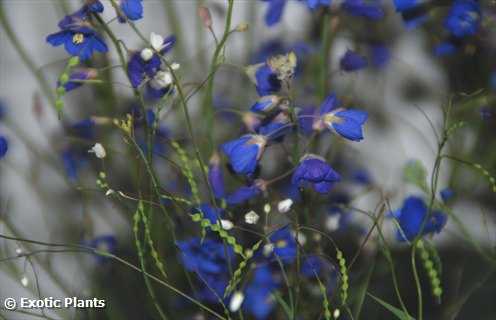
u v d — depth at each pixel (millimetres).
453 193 551
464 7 514
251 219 464
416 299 549
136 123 497
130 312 533
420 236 463
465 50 547
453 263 565
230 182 520
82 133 544
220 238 486
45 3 574
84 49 476
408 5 511
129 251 547
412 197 504
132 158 522
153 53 469
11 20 574
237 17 574
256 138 472
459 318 546
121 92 563
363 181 567
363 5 520
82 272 546
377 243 524
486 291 550
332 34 532
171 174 521
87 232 551
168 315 515
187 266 485
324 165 463
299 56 562
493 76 542
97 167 555
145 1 572
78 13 477
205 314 509
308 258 491
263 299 493
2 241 569
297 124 470
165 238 511
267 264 495
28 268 571
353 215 561
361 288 505
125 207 531
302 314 500
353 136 466
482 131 553
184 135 548
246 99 563
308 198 498
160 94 486
